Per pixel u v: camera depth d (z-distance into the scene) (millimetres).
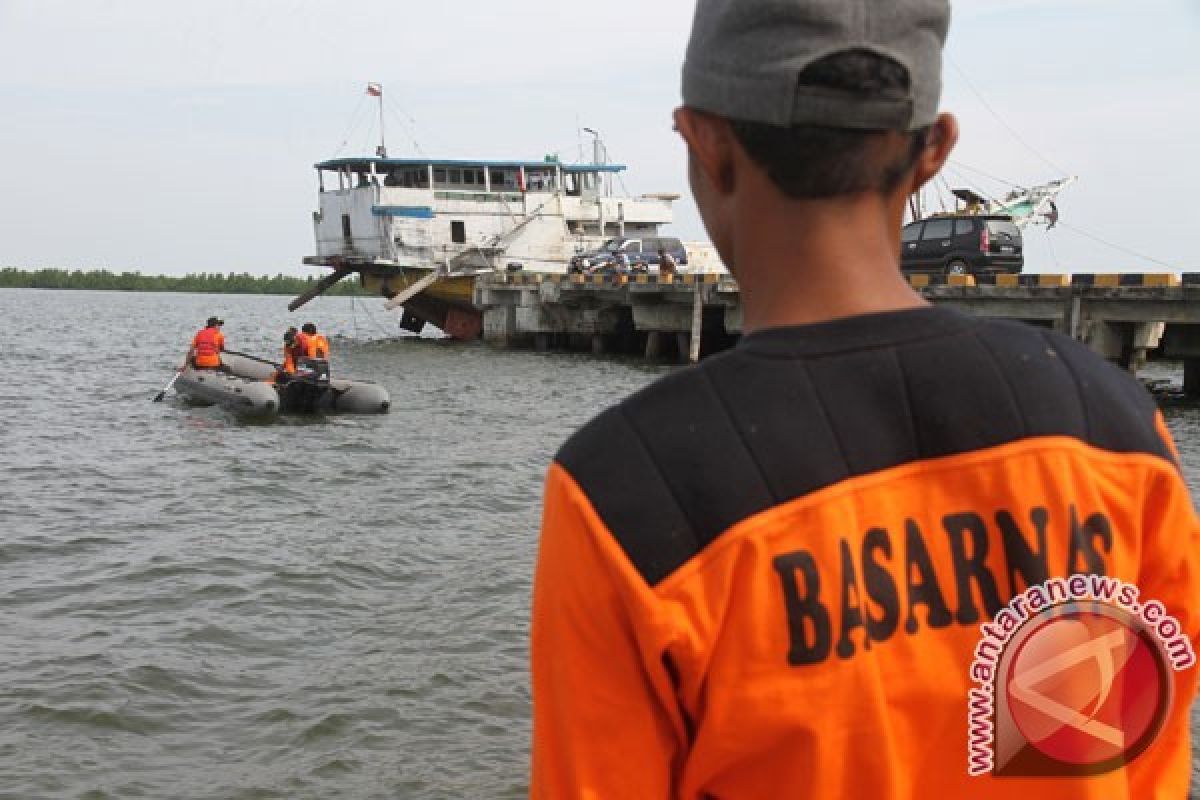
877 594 1051
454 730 5699
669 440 1074
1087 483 1093
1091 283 19781
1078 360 1155
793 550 1040
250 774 5246
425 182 40062
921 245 23219
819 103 1054
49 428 17688
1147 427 1152
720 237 1206
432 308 42062
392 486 12461
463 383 25719
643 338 35375
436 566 8766
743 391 1084
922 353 1100
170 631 7199
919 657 1053
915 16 1067
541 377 27172
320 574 8508
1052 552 1069
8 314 67438
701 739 1075
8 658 6656
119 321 61375
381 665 6570
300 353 19609
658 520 1052
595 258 35688
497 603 7754
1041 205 29797
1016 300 20078
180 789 5098
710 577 1039
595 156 41219
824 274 1119
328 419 19047
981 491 1073
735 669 1043
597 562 1062
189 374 21641
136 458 14578
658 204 41625
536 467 13742
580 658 1079
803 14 1047
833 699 1034
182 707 5980
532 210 39938
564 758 1094
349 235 40469
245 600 7895
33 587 8266
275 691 6195
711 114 1140
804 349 1095
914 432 1081
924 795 1086
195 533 10062
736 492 1048
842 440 1067
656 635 1035
